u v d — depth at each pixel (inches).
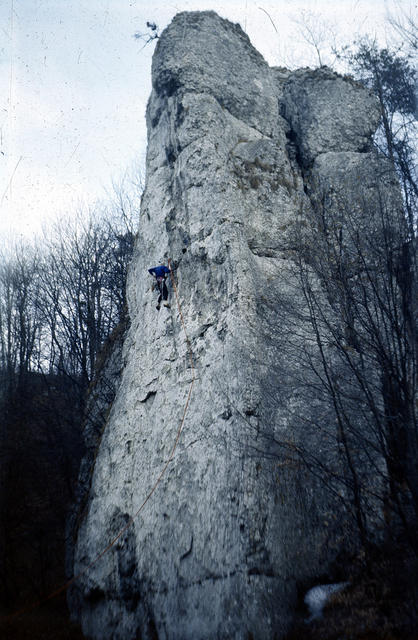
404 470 438.6
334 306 527.5
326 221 611.2
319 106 713.0
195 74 708.0
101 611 534.0
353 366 467.2
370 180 622.2
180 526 496.1
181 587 470.6
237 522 448.1
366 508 452.4
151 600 494.6
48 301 1121.4
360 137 701.9
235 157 670.5
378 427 446.0
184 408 552.1
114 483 591.2
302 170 700.0
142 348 652.1
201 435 518.3
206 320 573.3
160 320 635.5
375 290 490.0
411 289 493.7
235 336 526.9
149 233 706.2
